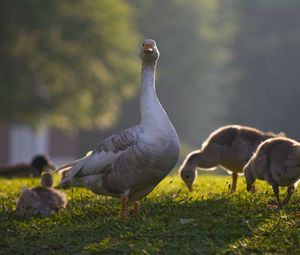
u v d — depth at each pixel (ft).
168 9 299.17
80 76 197.06
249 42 328.08
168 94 302.45
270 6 336.29
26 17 182.50
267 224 41.34
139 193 44.01
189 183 55.83
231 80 321.93
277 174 44.60
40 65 188.96
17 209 46.98
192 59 294.46
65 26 189.47
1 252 39.65
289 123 318.86
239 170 53.93
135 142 42.27
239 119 322.75
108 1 201.87
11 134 228.84
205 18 307.17
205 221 42.11
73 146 247.50
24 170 79.00
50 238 40.86
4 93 180.34
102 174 43.57
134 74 209.67
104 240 39.78
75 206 48.73
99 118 210.59
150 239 40.04
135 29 283.18
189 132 309.83
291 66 321.52
